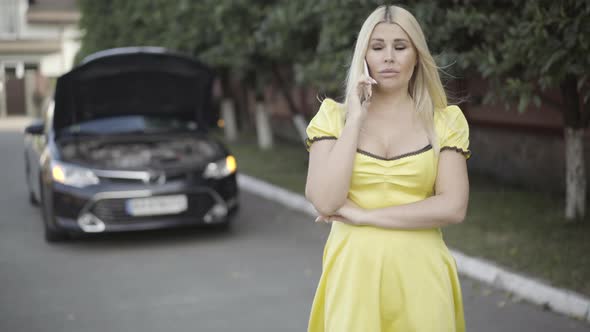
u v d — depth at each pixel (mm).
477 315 4621
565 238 6121
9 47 37688
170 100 7934
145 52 7145
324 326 2535
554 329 4316
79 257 6574
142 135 7555
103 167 6930
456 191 2367
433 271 2363
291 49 10344
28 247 7027
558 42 5234
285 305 4953
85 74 7152
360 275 2363
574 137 6668
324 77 8305
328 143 2385
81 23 21328
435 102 2453
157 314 4805
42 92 38281
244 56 12445
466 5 6266
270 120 19844
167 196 6930
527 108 9086
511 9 6125
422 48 2369
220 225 7648
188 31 13703
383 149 2377
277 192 9750
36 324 4648
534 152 9016
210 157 7375
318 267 6031
